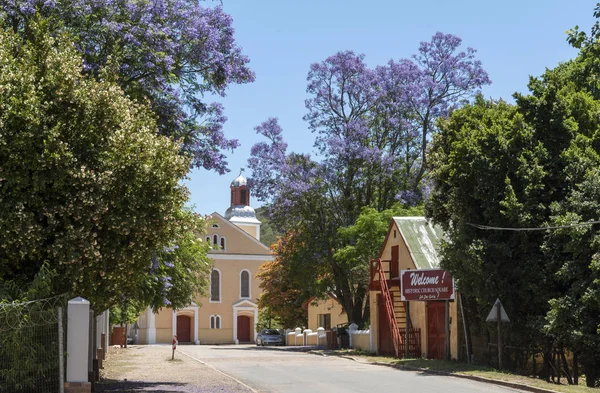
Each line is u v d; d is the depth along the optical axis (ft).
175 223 57.62
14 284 51.16
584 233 72.49
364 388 66.95
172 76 81.00
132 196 54.49
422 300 104.42
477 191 84.89
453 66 165.68
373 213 144.46
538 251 81.61
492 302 84.53
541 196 80.94
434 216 97.81
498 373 77.82
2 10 70.28
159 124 81.35
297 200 157.17
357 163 157.79
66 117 54.13
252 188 163.12
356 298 165.07
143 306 94.99
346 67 162.91
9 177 50.14
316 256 158.92
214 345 235.20
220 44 85.10
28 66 53.83
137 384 71.72
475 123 93.56
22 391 50.29
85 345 51.29
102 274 53.52
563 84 89.40
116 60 61.72
